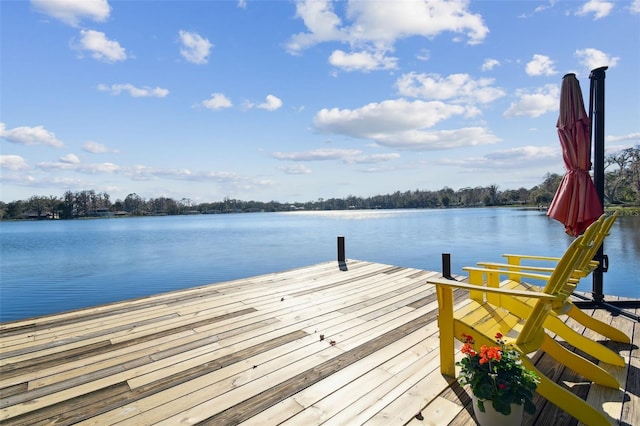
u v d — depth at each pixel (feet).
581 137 9.58
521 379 4.82
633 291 24.03
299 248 59.00
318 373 7.15
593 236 5.67
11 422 5.59
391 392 6.29
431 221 113.91
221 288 15.14
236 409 5.87
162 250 60.64
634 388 6.17
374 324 10.30
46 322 10.78
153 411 5.85
